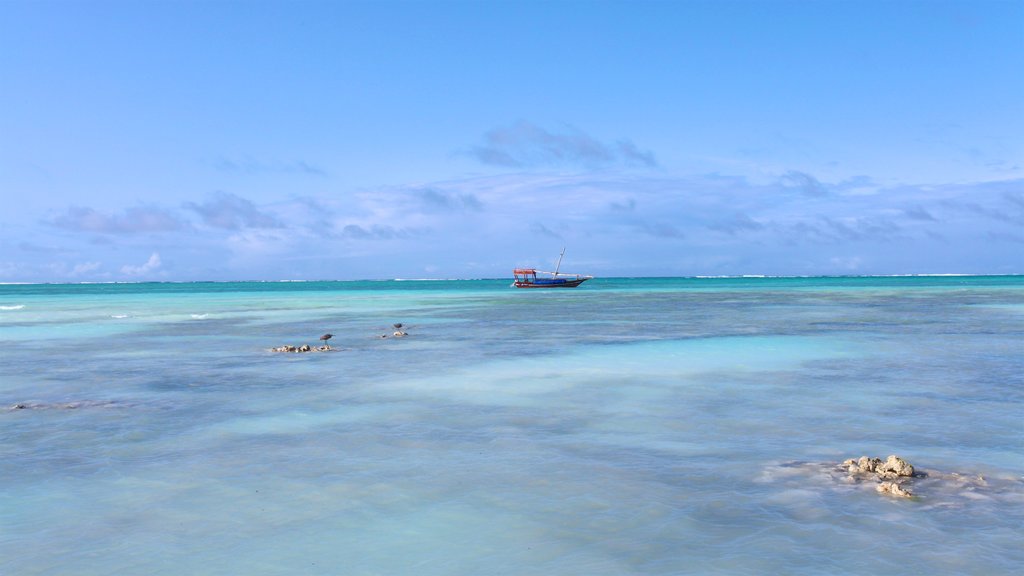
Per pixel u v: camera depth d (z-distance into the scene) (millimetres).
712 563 7293
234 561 7516
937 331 33125
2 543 7996
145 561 7520
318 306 65438
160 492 9711
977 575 6930
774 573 7039
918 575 6945
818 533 8000
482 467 10773
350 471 10625
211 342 30578
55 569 7332
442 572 7211
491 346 27641
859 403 15531
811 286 150250
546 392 17203
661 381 18750
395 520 8633
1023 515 8430
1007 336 30406
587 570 7191
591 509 8914
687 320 41969
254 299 85688
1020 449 11484
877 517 8445
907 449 11523
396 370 21047
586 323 40188
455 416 14492
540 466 10797
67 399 16672
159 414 14852
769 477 10078
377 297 92250
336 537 8125
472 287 174875
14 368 22234
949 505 8805
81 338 32875
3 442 12461
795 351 25219
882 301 68250
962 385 17766
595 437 12617
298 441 12469
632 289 131500
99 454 11648
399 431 13180
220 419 14328
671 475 10258
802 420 13852
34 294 116438
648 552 7602
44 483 10133
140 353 26359
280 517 8750
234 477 10359
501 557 7547
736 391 17172
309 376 20016
